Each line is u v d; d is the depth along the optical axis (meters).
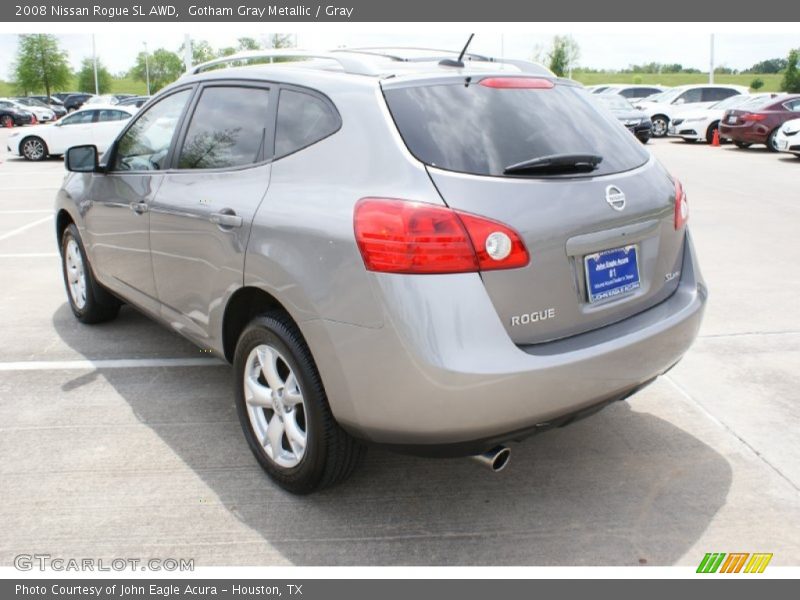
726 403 4.00
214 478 3.28
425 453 2.65
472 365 2.44
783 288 6.11
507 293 2.54
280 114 3.18
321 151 2.88
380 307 2.50
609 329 2.83
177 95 3.96
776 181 12.97
